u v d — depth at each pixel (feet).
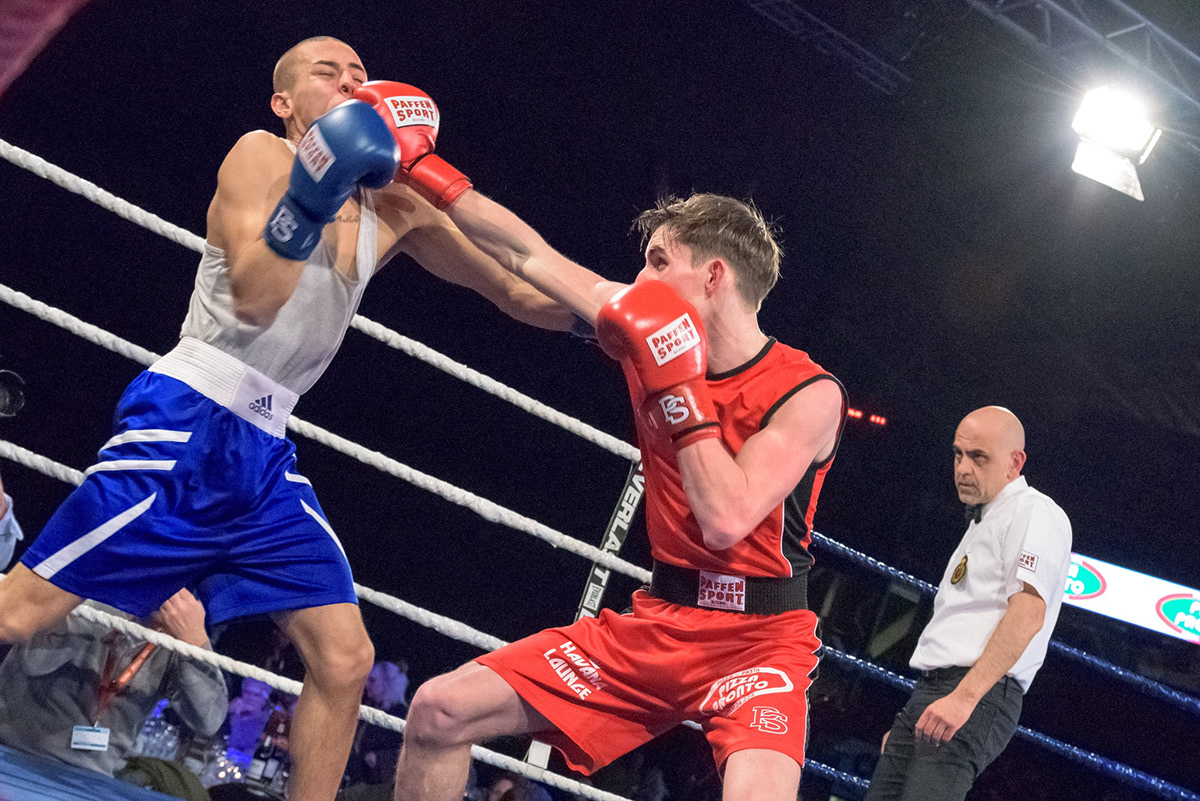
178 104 30.81
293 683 8.09
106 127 30.50
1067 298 36.14
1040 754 27.58
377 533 34.99
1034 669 10.05
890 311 36.99
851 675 24.21
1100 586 29.25
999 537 10.09
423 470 35.83
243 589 6.56
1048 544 9.72
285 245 6.10
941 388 37.04
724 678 6.62
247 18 30.17
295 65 7.34
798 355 6.98
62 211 30.50
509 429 36.37
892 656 24.20
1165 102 28.89
